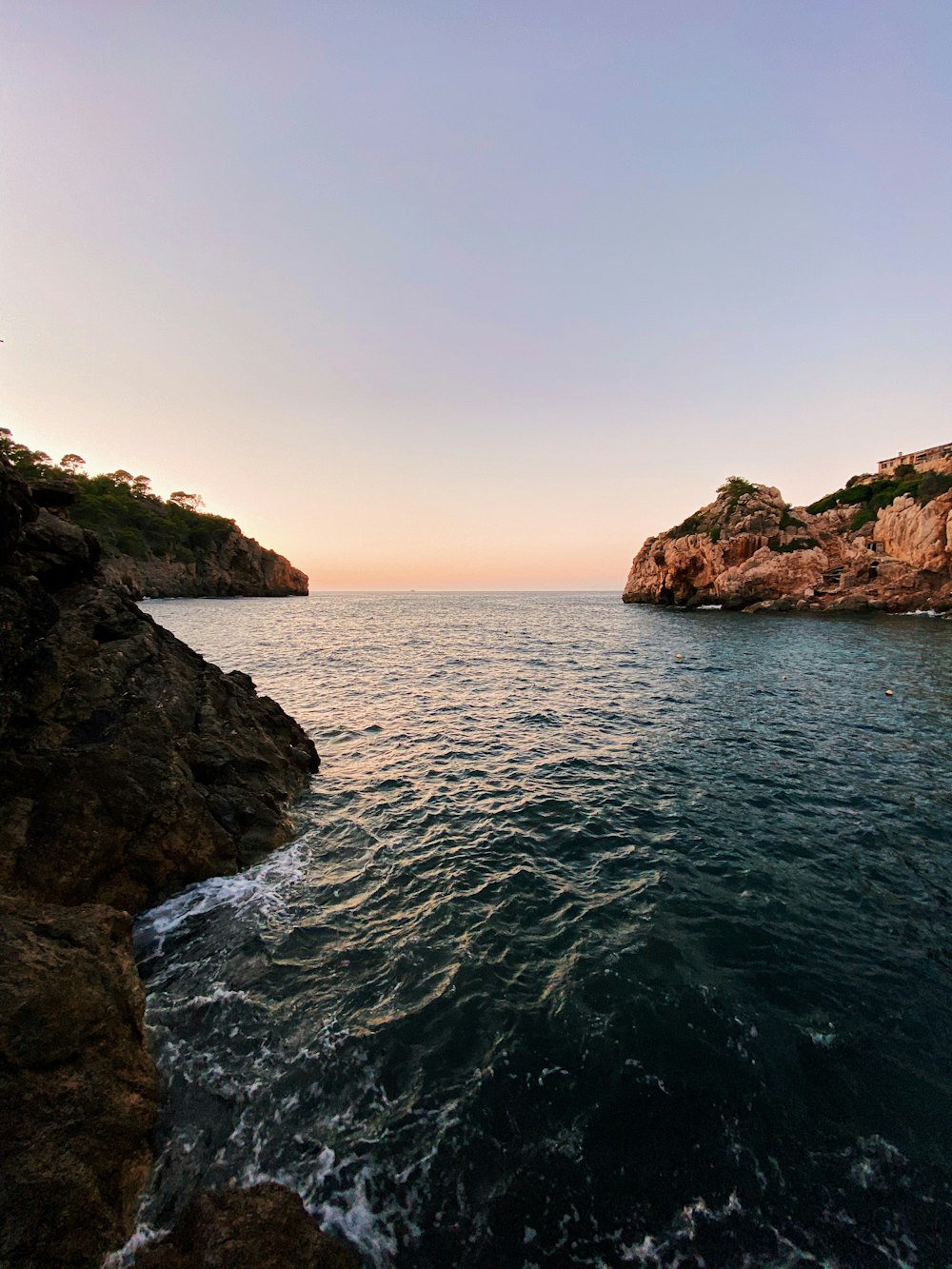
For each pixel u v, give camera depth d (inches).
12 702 360.5
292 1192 185.0
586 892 376.5
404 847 443.8
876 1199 184.5
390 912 355.6
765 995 279.0
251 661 1459.2
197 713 502.6
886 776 587.2
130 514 4451.3
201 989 286.2
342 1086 229.8
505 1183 191.5
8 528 404.8
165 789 390.9
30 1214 162.1
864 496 3385.8
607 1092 225.0
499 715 883.4
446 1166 197.5
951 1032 255.4
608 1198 186.5
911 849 432.1
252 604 4495.6
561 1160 198.7
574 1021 261.7
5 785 332.2
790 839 451.8
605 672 1294.3
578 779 592.7
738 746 695.7
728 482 3865.7
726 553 3316.9
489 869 408.2
